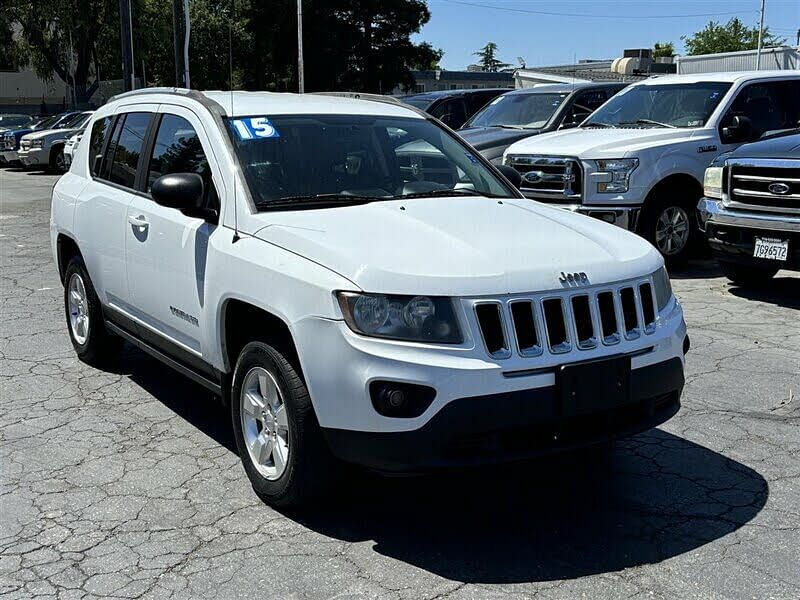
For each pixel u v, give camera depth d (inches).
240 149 188.9
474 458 144.6
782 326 299.7
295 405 156.4
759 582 142.9
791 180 308.7
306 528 162.6
